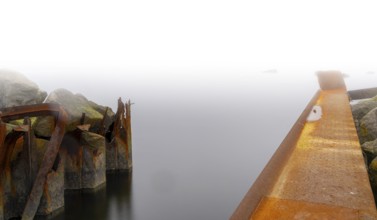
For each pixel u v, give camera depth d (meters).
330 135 4.55
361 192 2.77
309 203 2.59
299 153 3.83
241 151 27.95
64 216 13.56
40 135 13.70
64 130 13.05
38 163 12.98
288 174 3.22
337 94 8.62
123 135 18.14
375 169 5.96
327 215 2.40
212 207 15.95
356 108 10.10
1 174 11.74
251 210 2.49
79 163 14.98
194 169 22.41
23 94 14.95
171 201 16.31
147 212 15.08
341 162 3.49
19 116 12.15
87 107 16.00
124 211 15.16
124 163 18.17
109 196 15.91
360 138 8.16
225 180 20.16
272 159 3.37
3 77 15.30
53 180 12.95
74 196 14.94
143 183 18.73
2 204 11.63
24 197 12.42
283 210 2.48
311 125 5.20
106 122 16.98
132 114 51.19
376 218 2.35
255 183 2.84
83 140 15.06
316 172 3.23
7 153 11.94
